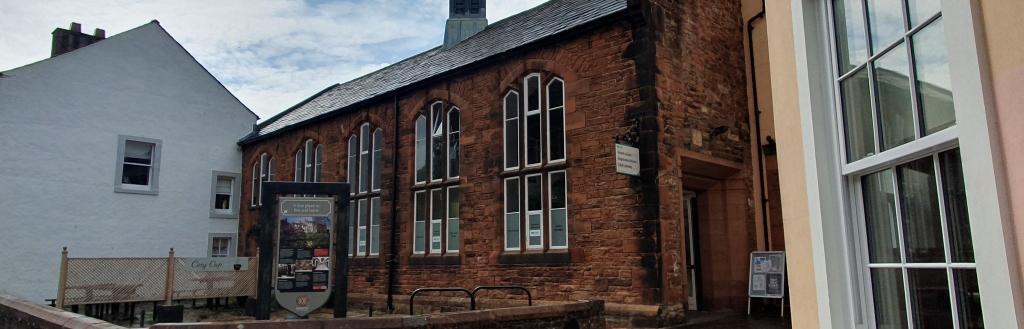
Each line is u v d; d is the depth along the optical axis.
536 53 13.09
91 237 20.20
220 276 15.75
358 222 17.69
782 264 11.55
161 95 22.11
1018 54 2.36
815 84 4.14
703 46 12.67
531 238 12.73
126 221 20.88
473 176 14.03
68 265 13.92
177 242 21.80
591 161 11.74
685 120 11.75
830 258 3.91
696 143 11.89
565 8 14.34
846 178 3.94
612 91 11.62
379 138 17.66
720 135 12.62
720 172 12.69
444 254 14.62
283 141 21.42
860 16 3.77
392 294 15.67
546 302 12.01
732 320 10.98
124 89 21.34
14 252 18.91
